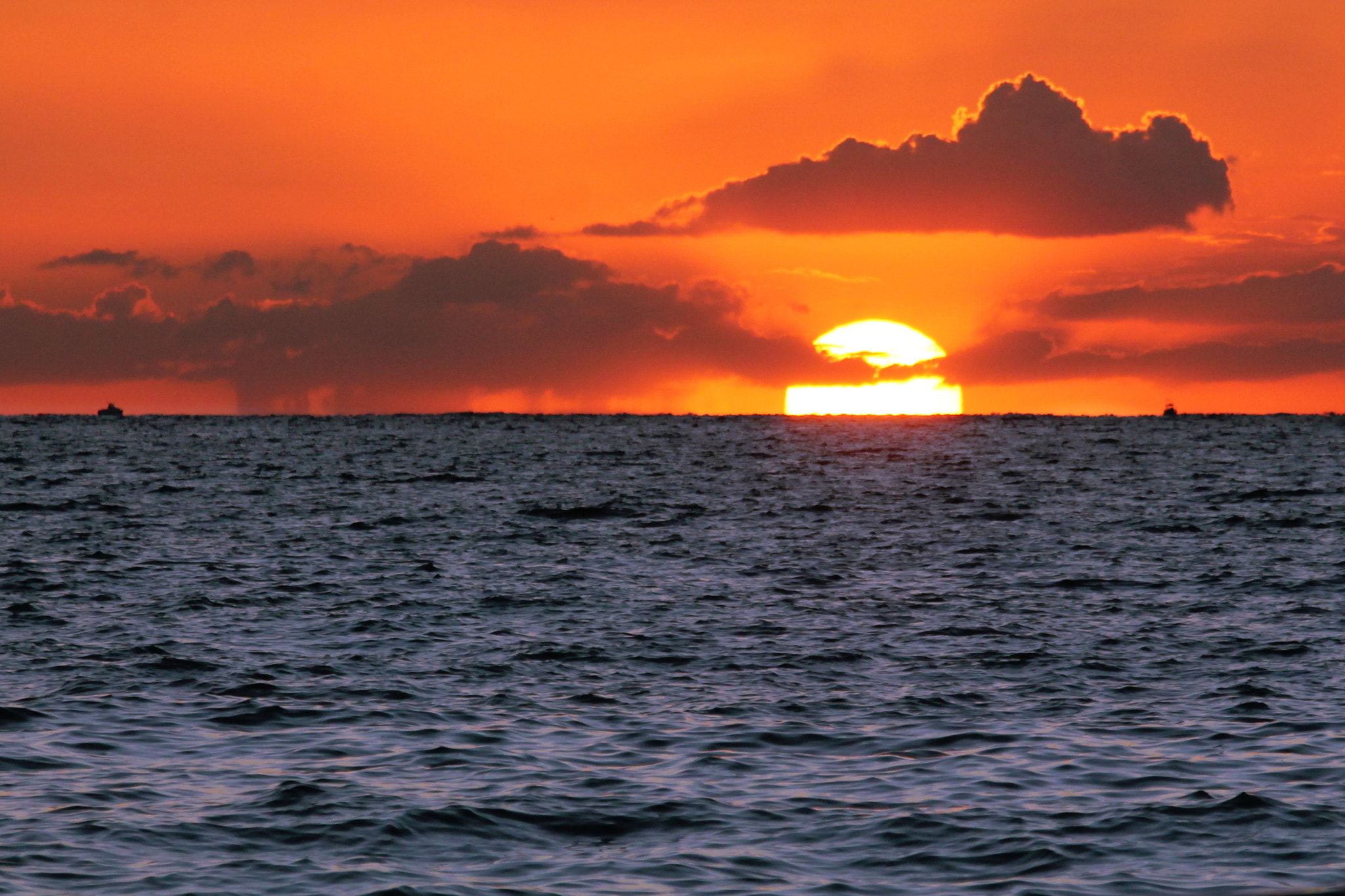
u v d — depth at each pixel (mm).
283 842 43125
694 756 54062
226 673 70062
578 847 43125
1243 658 76250
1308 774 51062
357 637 81812
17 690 64875
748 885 40031
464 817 45656
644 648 79125
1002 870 41188
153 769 51281
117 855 41719
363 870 40781
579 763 52938
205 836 43562
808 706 63562
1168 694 66688
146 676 68750
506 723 59562
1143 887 39906
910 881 40438
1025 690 67625
